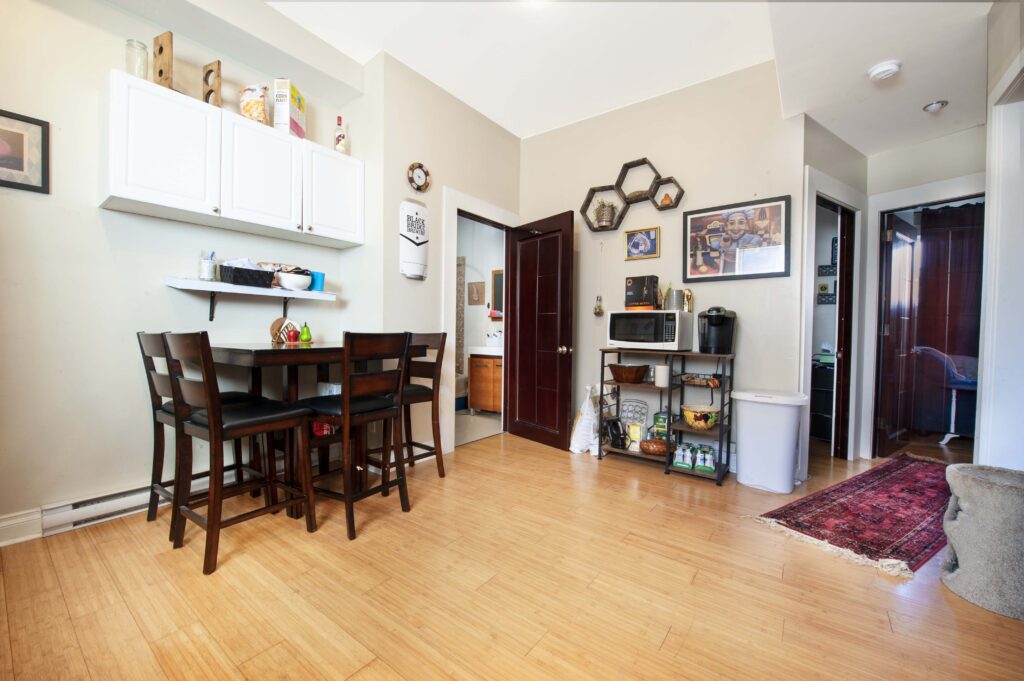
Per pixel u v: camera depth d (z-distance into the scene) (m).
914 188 3.11
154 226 2.16
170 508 2.17
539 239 3.67
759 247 2.84
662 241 3.28
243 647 1.24
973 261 3.82
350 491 1.92
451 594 1.51
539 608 1.44
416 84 2.96
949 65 2.16
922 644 1.29
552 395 3.53
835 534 2.00
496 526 2.05
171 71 2.01
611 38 2.59
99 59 1.98
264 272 2.37
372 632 1.31
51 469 1.88
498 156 3.77
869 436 3.28
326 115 2.93
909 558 1.79
